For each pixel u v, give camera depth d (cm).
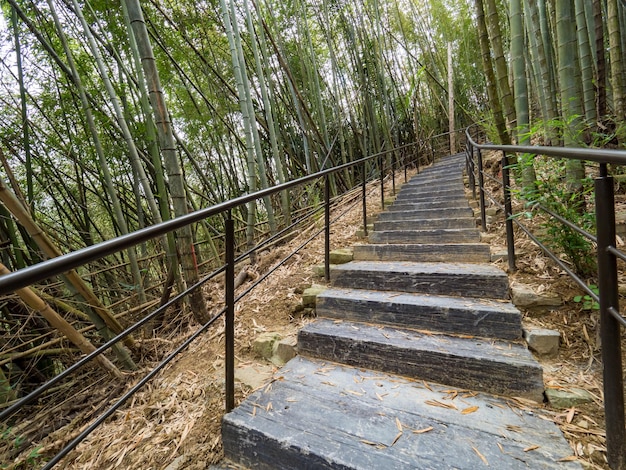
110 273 398
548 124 203
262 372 164
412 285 197
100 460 137
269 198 391
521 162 188
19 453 188
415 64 864
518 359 128
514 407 119
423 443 104
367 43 669
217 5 486
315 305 206
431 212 317
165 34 426
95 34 359
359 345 156
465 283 181
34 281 62
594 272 158
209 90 540
